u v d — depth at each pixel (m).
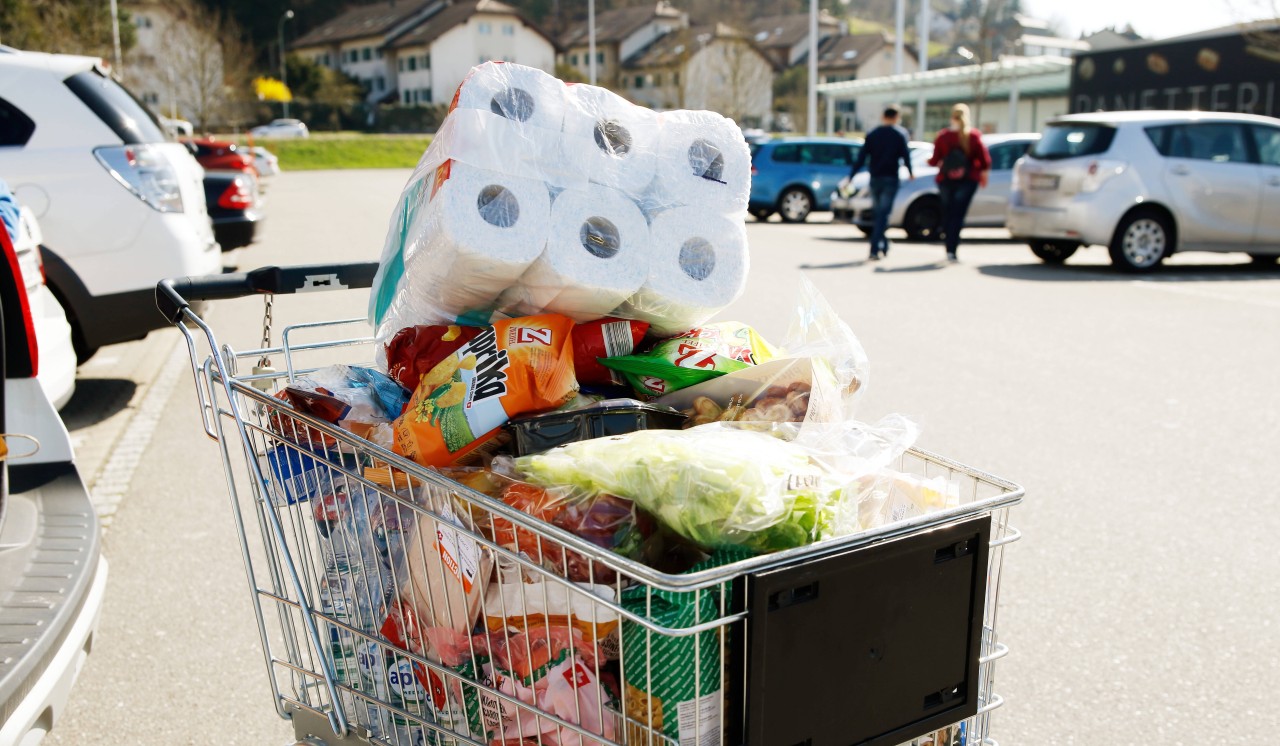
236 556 4.13
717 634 1.57
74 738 2.93
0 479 2.49
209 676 3.26
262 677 3.25
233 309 8.92
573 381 1.95
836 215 16.73
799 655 1.56
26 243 3.50
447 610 1.82
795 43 90.38
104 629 3.55
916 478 1.86
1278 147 11.62
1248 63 26.88
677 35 72.12
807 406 1.92
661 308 2.09
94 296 6.16
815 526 1.65
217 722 3.01
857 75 86.06
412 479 1.88
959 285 10.66
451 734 1.83
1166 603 3.62
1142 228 11.44
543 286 2.01
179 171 6.55
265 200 25.58
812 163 19.58
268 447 2.08
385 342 2.35
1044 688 3.13
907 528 1.63
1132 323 8.45
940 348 7.53
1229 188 11.38
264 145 55.44
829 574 1.56
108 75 6.70
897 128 12.73
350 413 2.04
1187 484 4.72
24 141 6.03
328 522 2.04
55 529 2.56
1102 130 11.50
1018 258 13.31
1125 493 4.62
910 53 89.25
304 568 2.10
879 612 1.62
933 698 1.72
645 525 1.71
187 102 64.38
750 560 1.51
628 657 1.66
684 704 1.57
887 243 13.17
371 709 2.05
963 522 1.68
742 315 8.95
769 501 1.62
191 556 4.13
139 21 70.88
